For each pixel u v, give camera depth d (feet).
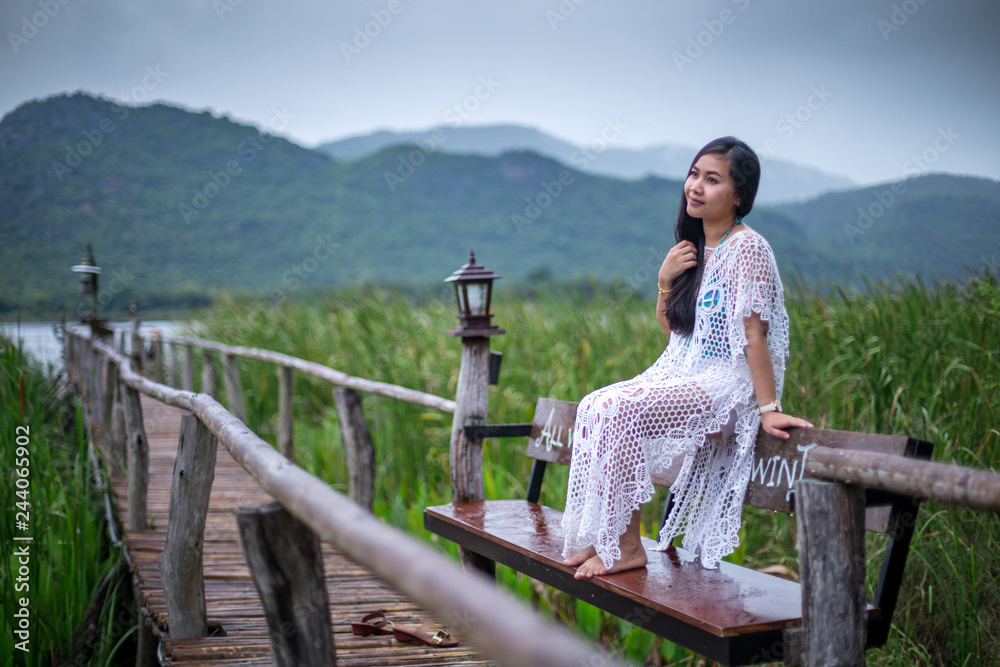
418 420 22.98
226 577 13.25
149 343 44.75
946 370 12.62
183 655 9.32
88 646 13.10
